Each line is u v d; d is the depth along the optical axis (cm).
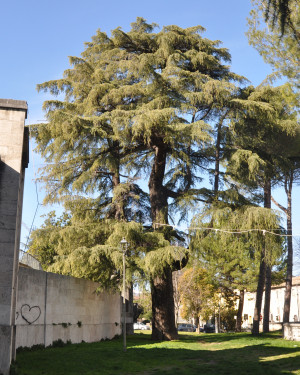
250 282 4547
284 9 1827
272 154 2831
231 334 3562
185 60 2788
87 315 2548
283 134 2802
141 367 1469
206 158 2888
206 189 2631
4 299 1141
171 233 2695
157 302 2755
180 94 2664
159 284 2750
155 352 1939
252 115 2667
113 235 2431
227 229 2480
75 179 2733
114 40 2970
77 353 1795
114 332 3012
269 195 3362
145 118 2323
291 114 2650
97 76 2772
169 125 2422
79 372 1314
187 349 2106
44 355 1684
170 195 2878
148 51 3003
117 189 2636
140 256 2464
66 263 2400
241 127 2709
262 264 3347
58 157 2581
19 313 1828
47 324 2072
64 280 2283
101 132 2494
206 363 1581
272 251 2489
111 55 2883
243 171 2670
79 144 2569
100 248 2359
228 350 2053
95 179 2900
